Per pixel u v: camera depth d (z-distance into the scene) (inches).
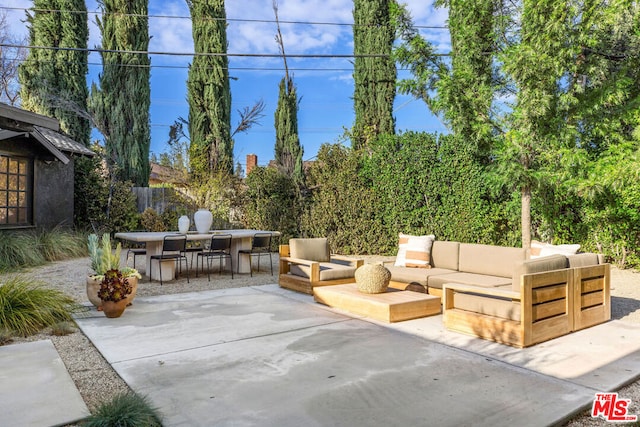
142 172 576.1
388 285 208.5
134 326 168.7
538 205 320.8
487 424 91.0
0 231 333.1
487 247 214.5
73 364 129.0
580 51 249.3
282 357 132.9
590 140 298.2
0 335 150.3
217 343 147.2
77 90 531.5
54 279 270.8
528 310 145.1
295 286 243.3
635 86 283.1
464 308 166.7
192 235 281.0
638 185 277.4
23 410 96.2
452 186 365.7
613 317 191.5
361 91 505.7
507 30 290.0
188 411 96.7
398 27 303.0
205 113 598.5
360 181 416.5
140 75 573.3
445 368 124.0
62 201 409.1
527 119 260.2
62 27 522.3
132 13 570.6
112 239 442.6
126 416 88.4
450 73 294.5
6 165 356.8
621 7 224.1
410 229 389.4
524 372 121.5
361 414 95.3
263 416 94.3
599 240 317.1
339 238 418.3
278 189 457.1
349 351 138.8
